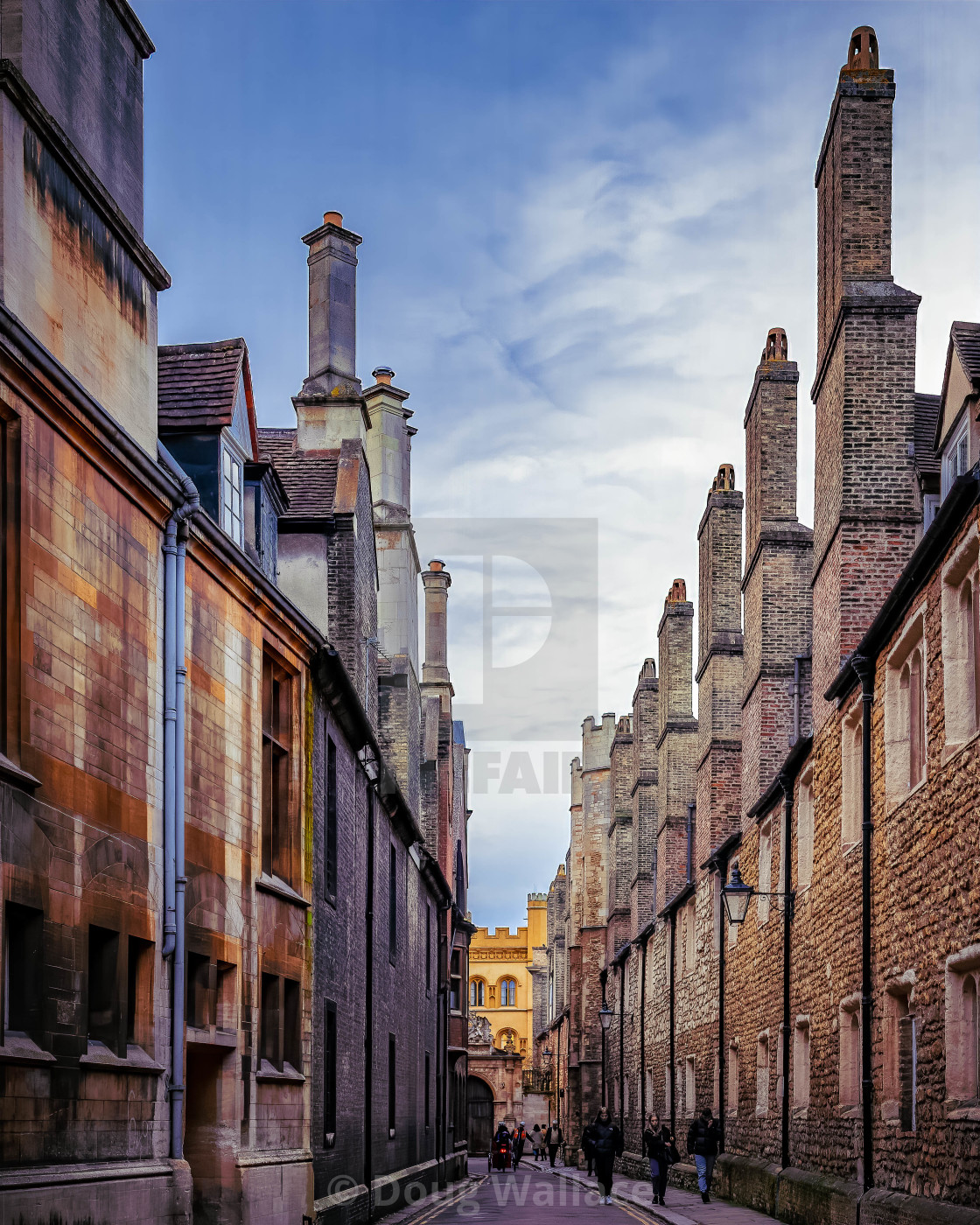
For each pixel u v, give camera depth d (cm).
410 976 2947
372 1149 2173
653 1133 2717
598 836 6066
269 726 1563
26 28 1015
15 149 960
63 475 965
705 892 3203
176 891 1144
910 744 1585
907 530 1912
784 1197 2091
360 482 2267
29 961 892
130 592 1091
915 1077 1453
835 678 1839
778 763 2573
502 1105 7819
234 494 1605
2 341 860
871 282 1969
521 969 10294
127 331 1169
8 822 856
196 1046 1267
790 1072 2189
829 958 1914
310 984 1625
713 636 3238
